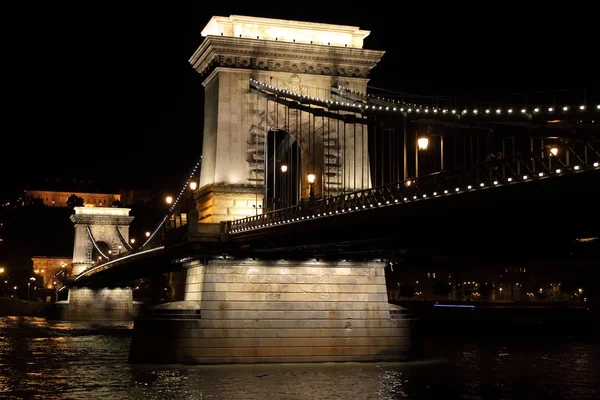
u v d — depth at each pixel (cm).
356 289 6178
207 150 7194
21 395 4981
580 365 6625
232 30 7169
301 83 7075
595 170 3070
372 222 4347
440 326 12356
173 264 8231
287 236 5378
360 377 5422
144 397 4788
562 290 15750
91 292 14250
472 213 3747
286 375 5447
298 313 6038
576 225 3616
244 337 5931
